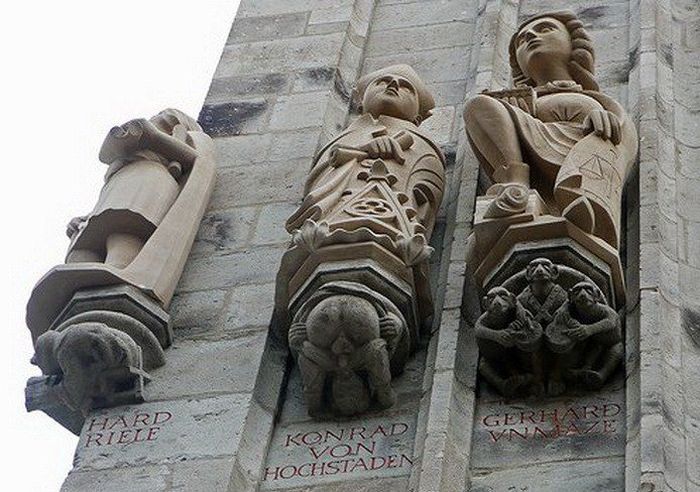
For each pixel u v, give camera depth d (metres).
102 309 8.95
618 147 9.12
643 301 8.41
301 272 8.73
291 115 10.93
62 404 8.80
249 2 12.27
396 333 8.47
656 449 7.55
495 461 8.00
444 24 11.95
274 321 9.04
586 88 10.02
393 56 11.71
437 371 8.36
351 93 11.26
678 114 10.31
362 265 8.58
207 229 9.90
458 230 9.36
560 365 8.32
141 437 8.47
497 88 10.88
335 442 8.36
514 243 8.52
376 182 9.09
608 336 8.31
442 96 11.11
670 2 11.48
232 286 9.42
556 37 10.10
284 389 8.77
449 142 10.48
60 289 9.06
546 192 8.95
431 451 7.90
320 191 9.02
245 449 8.35
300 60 11.49
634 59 10.81
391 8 12.23
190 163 10.12
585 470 7.87
